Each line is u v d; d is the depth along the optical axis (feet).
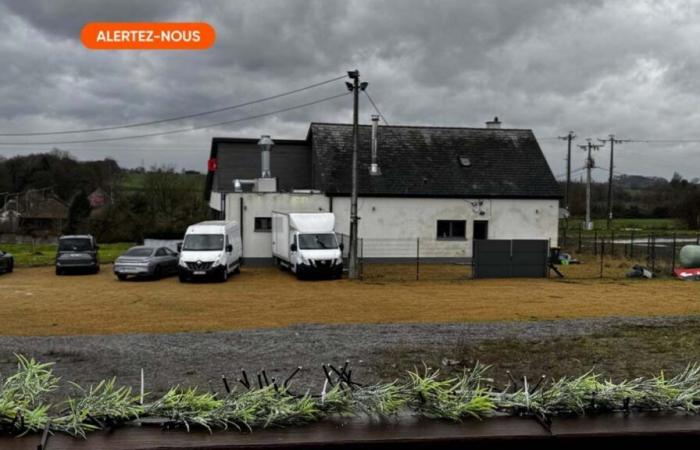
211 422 8.50
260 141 110.83
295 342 34.83
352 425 8.61
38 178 229.66
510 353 31.14
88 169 228.22
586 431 8.42
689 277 85.71
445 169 114.73
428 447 8.07
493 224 111.86
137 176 196.85
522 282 82.33
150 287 76.54
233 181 118.93
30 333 42.57
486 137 124.36
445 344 33.76
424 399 8.99
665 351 31.60
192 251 82.74
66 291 72.13
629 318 45.39
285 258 91.09
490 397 9.23
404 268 100.58
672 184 267.39
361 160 112.78
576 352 31.35
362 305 59.00
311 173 122.31
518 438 8.21
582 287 75.87
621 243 154.61
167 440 7.98
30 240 177.68
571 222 247.29
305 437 8.11
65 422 8.27
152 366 28.43
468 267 102.68
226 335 37.58
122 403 8.66
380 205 107.76
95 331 43.70
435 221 109.70
